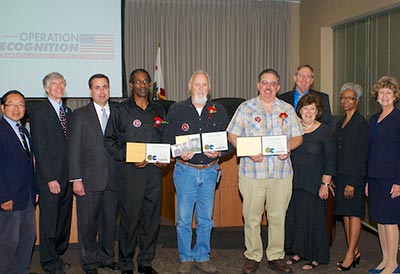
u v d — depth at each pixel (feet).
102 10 21.39
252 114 11.12
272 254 11.71
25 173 10.32
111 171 11.12
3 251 10.17
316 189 11.73
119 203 11.25
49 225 11.07
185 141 10.77
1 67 20.52
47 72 20.95
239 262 12.64
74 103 22.52
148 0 23.16
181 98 23.90
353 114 11.82
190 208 11.27
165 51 23.54
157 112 11.04
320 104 11.73
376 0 16.66
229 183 14.93
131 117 10.71
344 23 19.86
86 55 21.31
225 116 11.30
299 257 12.46
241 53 24.34
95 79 10.96
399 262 12.59
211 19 23.94
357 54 18.95
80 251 11.21
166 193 16.35
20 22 20.58
